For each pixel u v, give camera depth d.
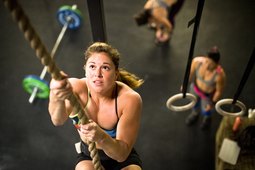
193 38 2.36
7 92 6.55
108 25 7.21
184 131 5.98
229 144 4.43
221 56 6.62
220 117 5.99
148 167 5.70
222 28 6.97
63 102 1.95
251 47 6.70
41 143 6.05
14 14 1.22
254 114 3.51
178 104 6.15
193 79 5.43
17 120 6.28
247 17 7.10
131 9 7.43
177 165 5.71
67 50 6.95
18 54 7.01
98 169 2.14
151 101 6.27
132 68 6.60
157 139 5.94
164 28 6.54
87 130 1.81
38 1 7.68
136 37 7.02
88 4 2.49
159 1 6.13
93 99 2.16
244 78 2.56
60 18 7.08
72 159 5.88
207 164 5.69
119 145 2.03
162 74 6.52
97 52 1.99
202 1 2.09
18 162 5.91
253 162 4.36
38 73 6.74
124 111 2.16
